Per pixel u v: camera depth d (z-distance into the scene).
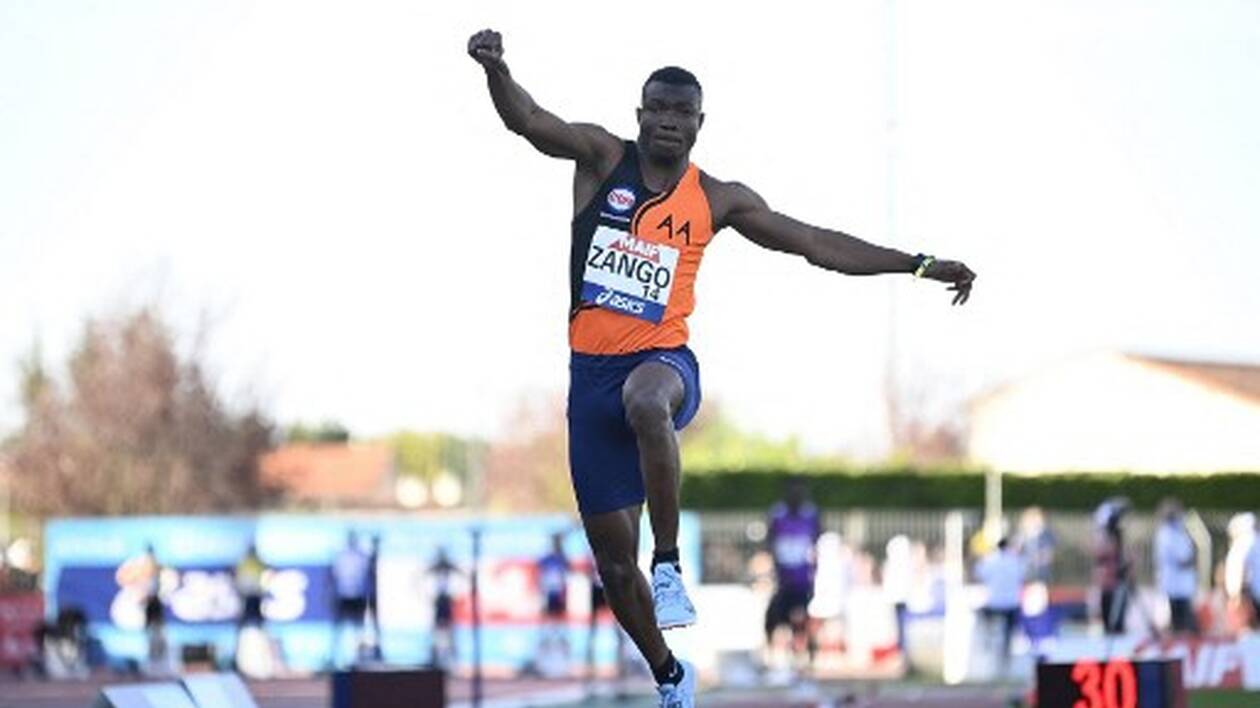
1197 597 107.31
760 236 27.05
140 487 180.12
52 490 178.88
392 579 101.69
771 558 92.62
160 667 95.88
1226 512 154.25
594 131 26.44
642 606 27.42
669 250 26.25
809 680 89.81
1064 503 157.38
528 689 90.81
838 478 157.38
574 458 26.69
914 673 100.94
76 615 101.81
